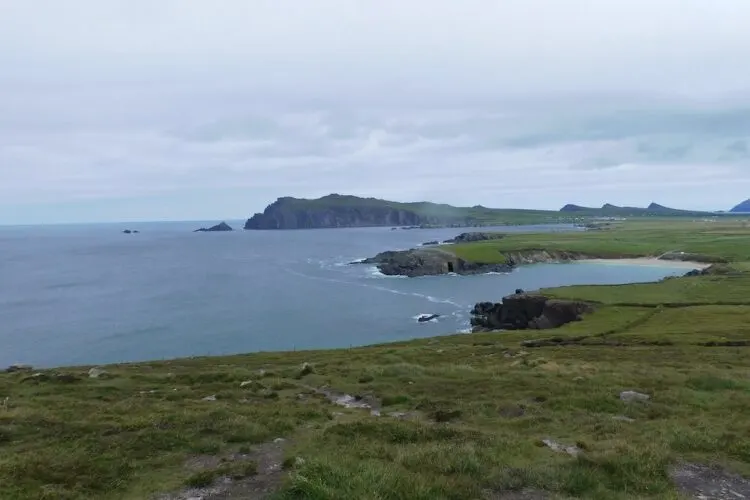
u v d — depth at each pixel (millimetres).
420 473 14797
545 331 82812
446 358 49719
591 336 73812
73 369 47500
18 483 14539
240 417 21562
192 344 94562
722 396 27719
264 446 18406
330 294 148875
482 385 30922
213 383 33656
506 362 44844
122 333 102312
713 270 155625
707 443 18062
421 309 127688
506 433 20031
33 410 23594
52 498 13766
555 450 17938
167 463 16719
